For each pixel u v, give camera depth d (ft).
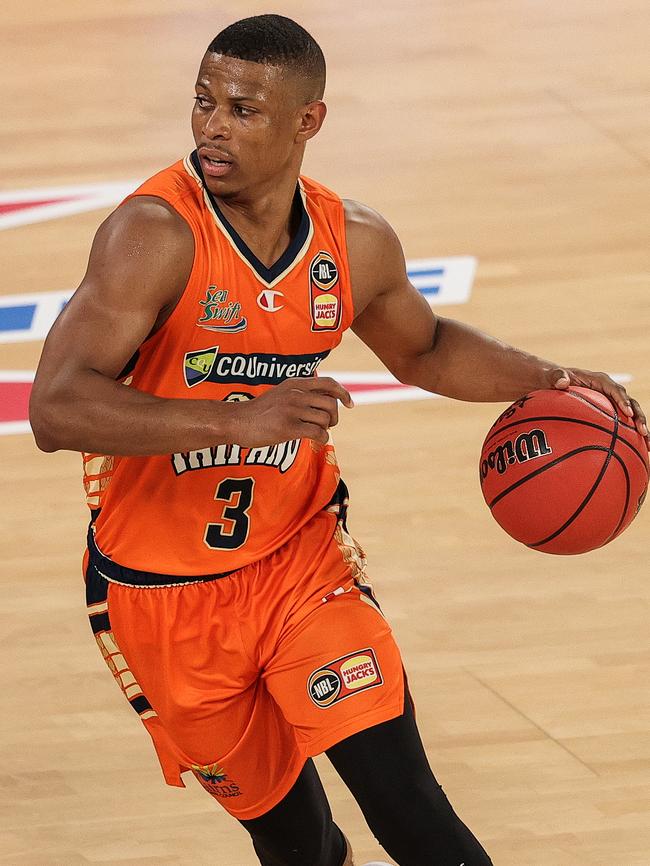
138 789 32.94
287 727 25.99
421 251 61.46
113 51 86.94
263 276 23.43
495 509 26.13
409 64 84.17
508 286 58.23
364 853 30.91
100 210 66.18
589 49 86.53
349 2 95.35
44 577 41.24
